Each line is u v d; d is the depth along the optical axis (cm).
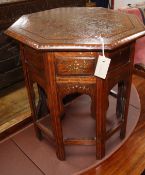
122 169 125
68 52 94
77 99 181
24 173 125
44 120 156
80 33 98
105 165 128
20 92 196
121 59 105
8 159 134
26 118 161
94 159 130
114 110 164
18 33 104
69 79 101
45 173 124
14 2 160
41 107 154
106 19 115
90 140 121
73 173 122
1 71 177
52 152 136
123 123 134
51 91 104
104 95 104
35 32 103
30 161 132
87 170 124
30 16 126
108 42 90
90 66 97
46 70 100
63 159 129
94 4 229
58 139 120
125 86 120
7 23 163
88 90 104
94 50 90
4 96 191
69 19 117
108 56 95
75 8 139
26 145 143
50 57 96
